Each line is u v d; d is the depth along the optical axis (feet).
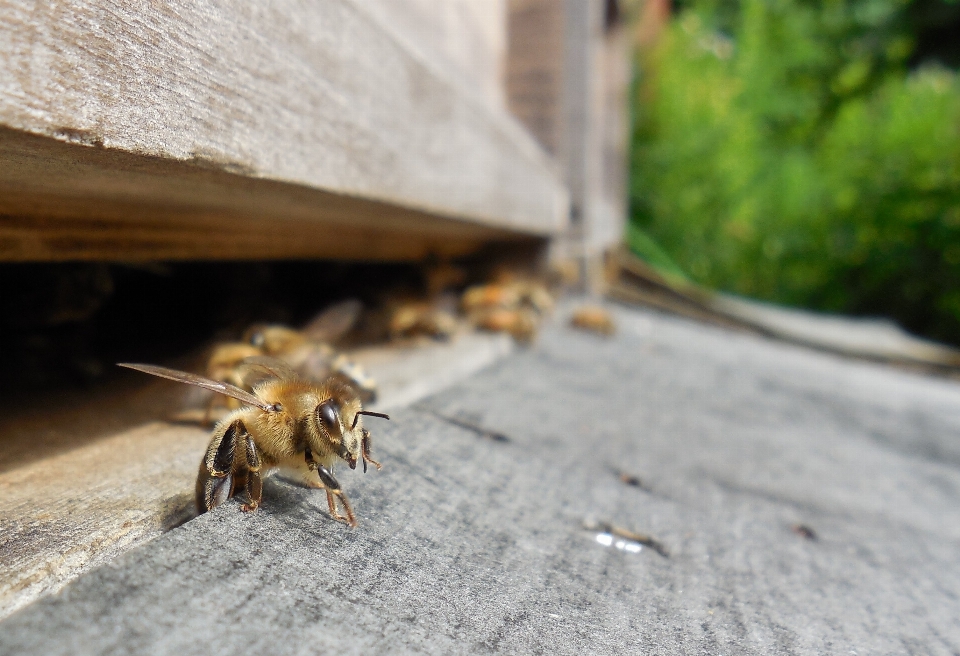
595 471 0.16
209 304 0.25
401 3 0.22
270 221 0.18
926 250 1.03
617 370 0.31
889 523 0.18
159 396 0.17
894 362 0.61
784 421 0.28
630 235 1.10
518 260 0.46
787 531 0.15
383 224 0.23
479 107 0.26
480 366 0.26
